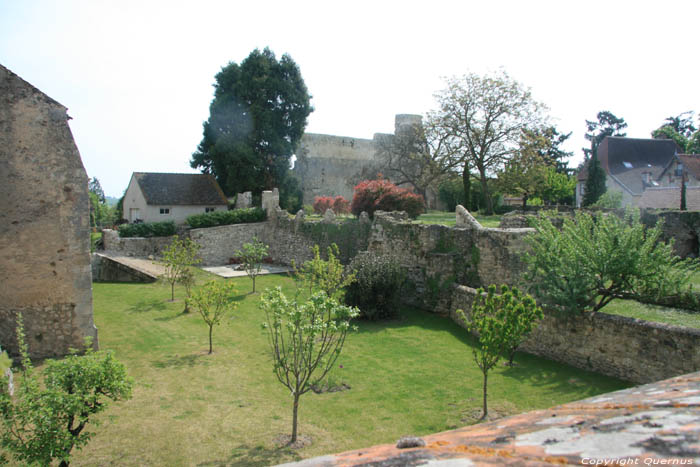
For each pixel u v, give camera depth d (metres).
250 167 38.28
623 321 10.95
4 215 11.79
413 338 15.05
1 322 11.85
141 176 35.09
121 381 6.88
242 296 20.67
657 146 53.44
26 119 11.89
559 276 12.19
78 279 12.49
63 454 6.04
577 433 2.18
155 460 7.52
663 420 2.16
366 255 18.45
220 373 11.62
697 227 25.67
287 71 41.50
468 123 34.91
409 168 43.06
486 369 9.23
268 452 7.79
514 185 35.16
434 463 1.99
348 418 9.22
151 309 18.08
